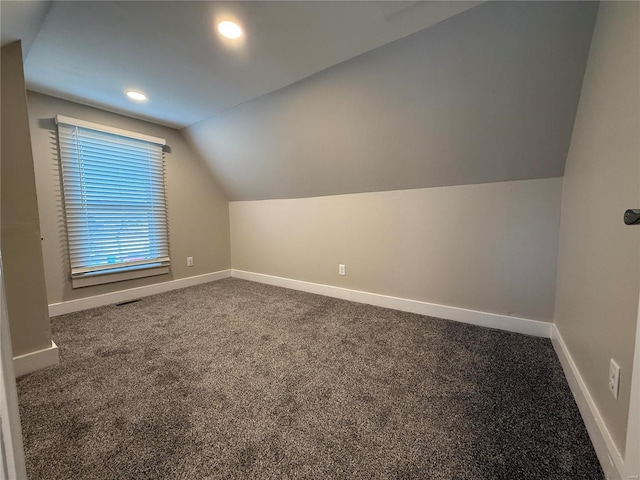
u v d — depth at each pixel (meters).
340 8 1.33
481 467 0.96
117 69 1.89
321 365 1.63
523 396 1.33
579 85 1.42
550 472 0.94
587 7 1.21
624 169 0.90
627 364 0.82
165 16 1.39
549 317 1.95
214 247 3.78
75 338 1.99
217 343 1.91
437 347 1.83
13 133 1.47
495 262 2.11
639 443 0.61
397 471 0.95
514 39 1.39
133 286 2.97
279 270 3.50
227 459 1.01
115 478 0.93
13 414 0.50
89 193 2.59
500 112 1.69
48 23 1.43
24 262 1.54
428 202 2.36
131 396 1.35
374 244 2.69
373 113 2.03
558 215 1.86
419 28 1.48
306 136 2.46
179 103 2.46
